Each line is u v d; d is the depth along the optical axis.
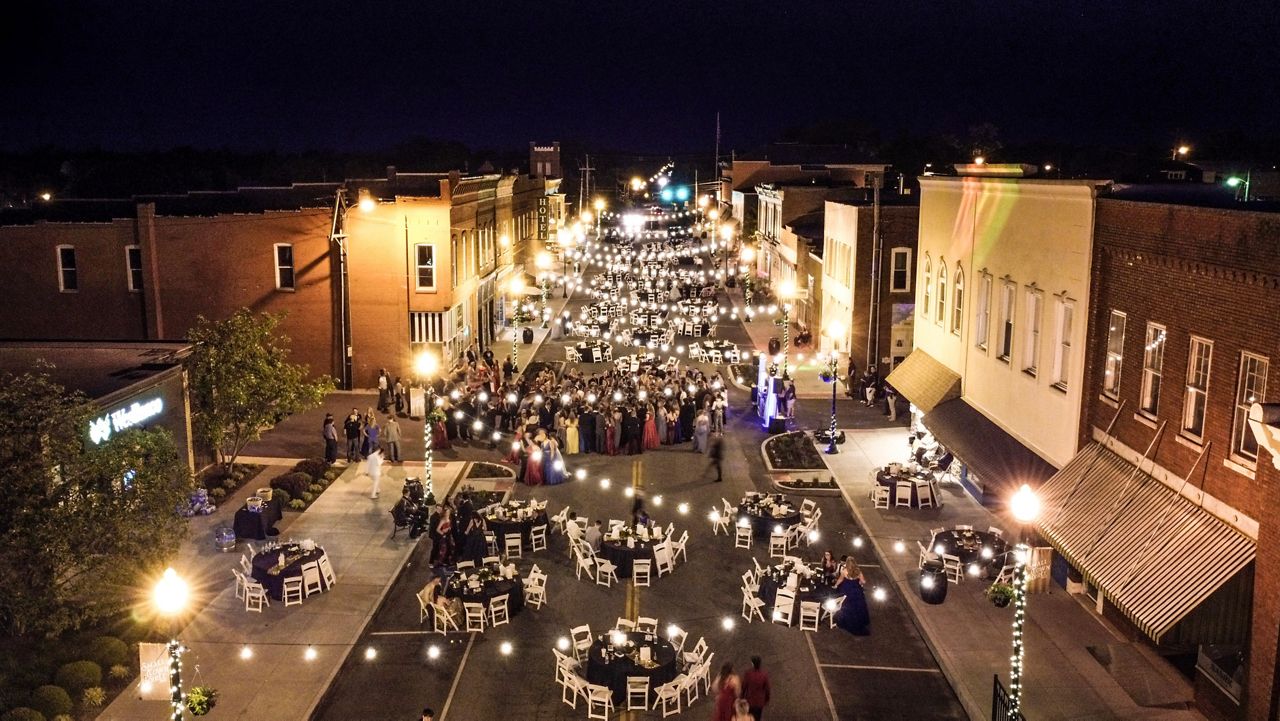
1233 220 16.38
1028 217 24.91
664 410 36.56
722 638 21.16
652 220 144.75
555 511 29.19
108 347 28.95
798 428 38.66
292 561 22.67
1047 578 22.36
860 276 45.09
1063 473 21.47
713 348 52.56
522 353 53.66
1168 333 18.52
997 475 24.62
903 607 22.73
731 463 34.34
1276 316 15.37
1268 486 14.88
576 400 37.41
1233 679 16.30
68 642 19.50
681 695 18.80
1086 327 21.47
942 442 28.84
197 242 41.31
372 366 43.22
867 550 26.25
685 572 24.78
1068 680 18.61
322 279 42.47
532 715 17.98
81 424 17.80
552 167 100.44
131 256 41.41
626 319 65.88
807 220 67.75
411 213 42.00
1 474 16.12
